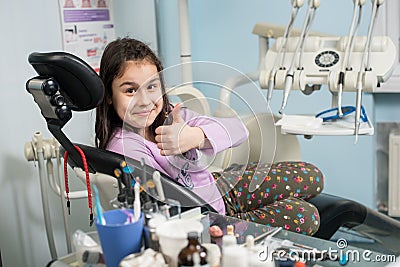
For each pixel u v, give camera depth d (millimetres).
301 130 1646
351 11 2422
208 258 1053
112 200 1314
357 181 2533
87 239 1176
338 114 1703
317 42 1813
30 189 1997
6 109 1918
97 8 2213
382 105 2537
